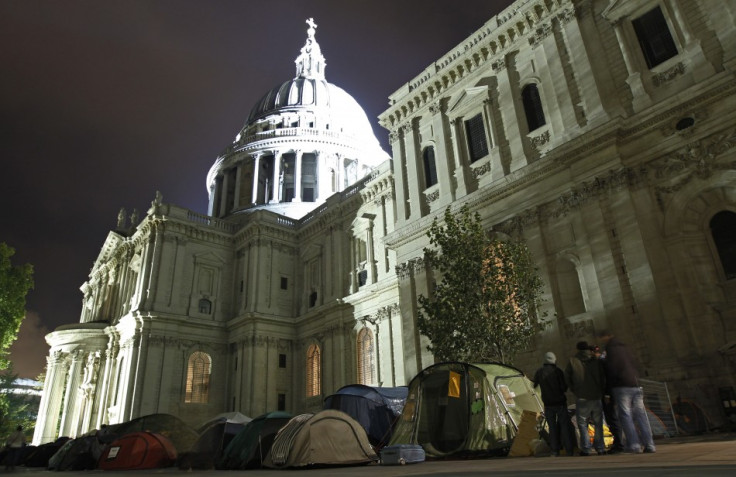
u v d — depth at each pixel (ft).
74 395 156.97
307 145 219.20
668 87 70.79
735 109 63.21
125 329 149.79
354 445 45.83
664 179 68.80
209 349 151.74
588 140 74.13
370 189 138.82
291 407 145.28
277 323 151.02
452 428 47.24
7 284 126.93
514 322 65.62
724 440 37.91
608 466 19.86
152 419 80.12
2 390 222.89
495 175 89.10
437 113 103.96
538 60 87.35
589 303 70.74
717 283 62.85
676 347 60.85
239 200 214.28
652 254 66.03
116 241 182.80
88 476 43.34
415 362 91.81
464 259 68.13
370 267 132.77
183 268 155.22
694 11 70.49
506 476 16.78
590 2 82.53
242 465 52.37
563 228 76.89
